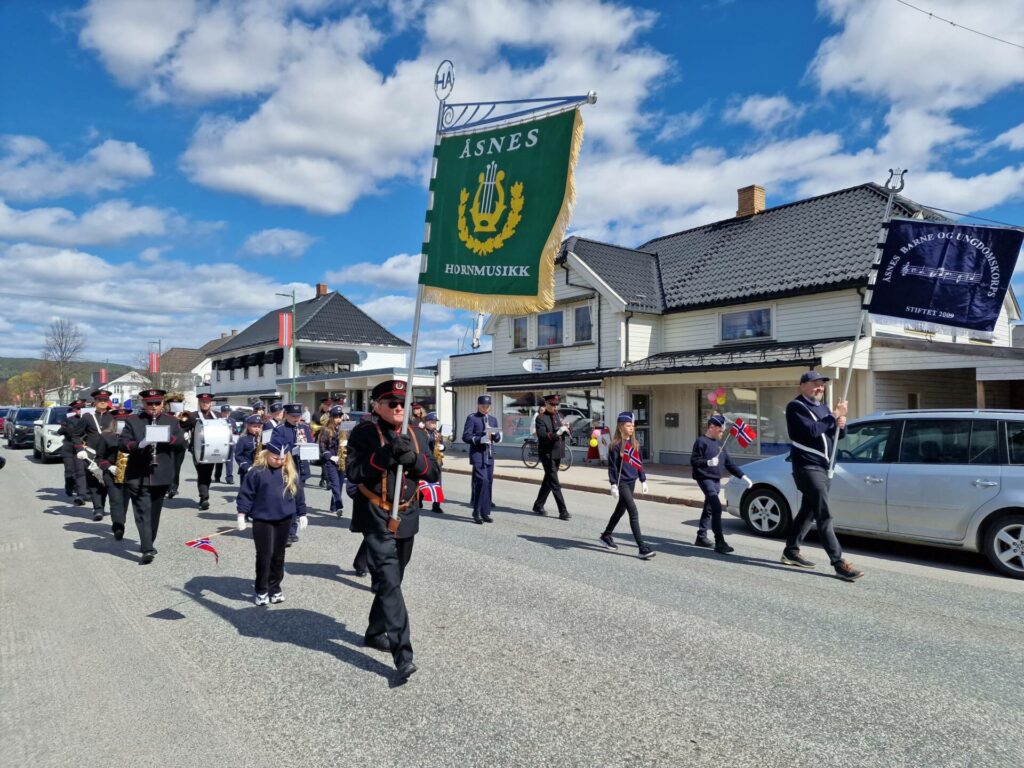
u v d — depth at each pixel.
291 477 5.79
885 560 7.70
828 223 18.58
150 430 7.12
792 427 6.96
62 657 4.61
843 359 14.20
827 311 15.93
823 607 5.77
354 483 4.39
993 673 4.38
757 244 19.83
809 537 8.91
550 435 10.40
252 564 7.20
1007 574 6.95
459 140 5.38
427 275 5.41
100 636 5.02
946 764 3.25
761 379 15.26
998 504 6.94
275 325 46.75
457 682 4.18
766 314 17.33
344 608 5.68
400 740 3.46
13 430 26.41
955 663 4.54
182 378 57.50
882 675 4.32
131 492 7.23
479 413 9.95
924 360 13.74
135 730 3.59
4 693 4.05
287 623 5.29
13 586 6.38
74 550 7.91
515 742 3.44
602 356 19.78
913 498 7.51
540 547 8.09
